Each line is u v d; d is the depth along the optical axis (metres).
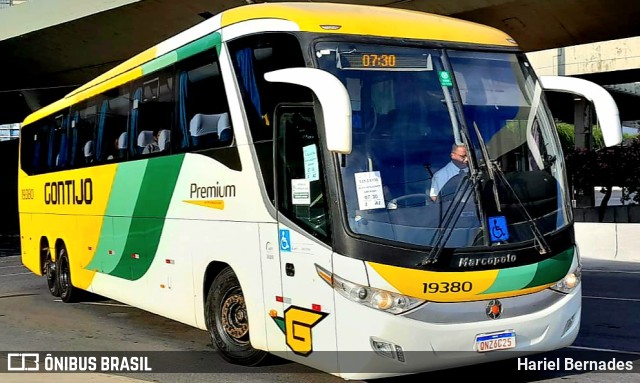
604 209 27.86
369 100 6.26
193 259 8.21
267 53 6.91
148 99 9.41
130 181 9.80
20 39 28.08
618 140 6.62
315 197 6.26
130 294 9.92
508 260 6.11
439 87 6.53
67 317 11.34
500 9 20.92
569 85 7.01
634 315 10.55
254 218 7.07
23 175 14.88
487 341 6.00
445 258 5.88
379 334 5.76
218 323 7.86
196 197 8.13
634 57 28.81
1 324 10.79
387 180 6.05
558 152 6.89
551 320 6.32
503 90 6.83
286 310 6.61
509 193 6.34
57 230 12.79
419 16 7.21
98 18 25.53
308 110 6.37
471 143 6.38
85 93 11.69
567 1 20.31
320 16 6.71
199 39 8.16
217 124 7.74
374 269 5.78
